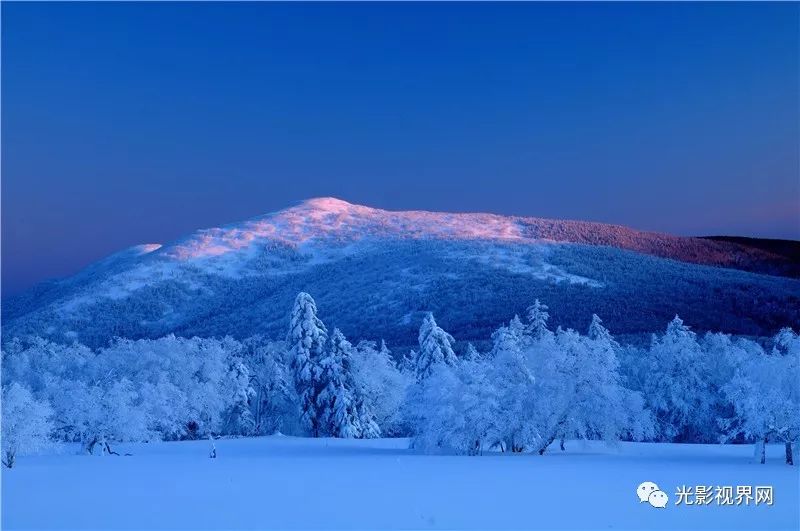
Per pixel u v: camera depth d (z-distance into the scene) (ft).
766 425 122.52
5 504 82.53
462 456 147.02
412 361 309.22
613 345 249.96
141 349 247.50
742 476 100.01
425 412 153.89
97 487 97.76
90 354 267.18
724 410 209.97
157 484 100.37
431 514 71.36
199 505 78.89
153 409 207.62
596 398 148.77
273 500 81.56
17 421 139.64
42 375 245.86
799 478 97.25
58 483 103.65
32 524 69.51
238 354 288.30
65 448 186.09
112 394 184.75
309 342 236.02
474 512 72.18
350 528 64.75
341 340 240.12
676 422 212.64
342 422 229.66
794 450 122.62
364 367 245.45
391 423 255.29
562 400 148.36
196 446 195.31
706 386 209.67
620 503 76.84
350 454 158.20
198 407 236.43
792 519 67.87
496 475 104.32
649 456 143.84
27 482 105.50
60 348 285.84
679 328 229.66
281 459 144.87
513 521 67.36
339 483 96.78
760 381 124.26
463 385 152.35
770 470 109.40
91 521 70.54
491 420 148.46
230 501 81.56
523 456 145.59
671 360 213.46
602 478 98.94
